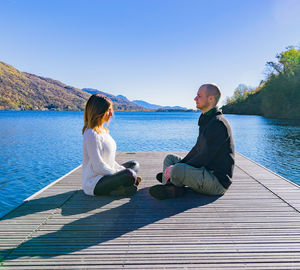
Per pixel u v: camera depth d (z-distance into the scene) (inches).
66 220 92.7
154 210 102.7
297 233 81.7
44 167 348.8
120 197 119.3
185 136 783.7
